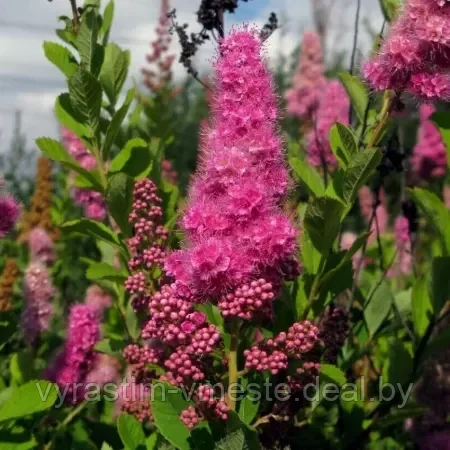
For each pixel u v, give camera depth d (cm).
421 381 44
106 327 58
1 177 44
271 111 32
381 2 42
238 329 31
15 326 46
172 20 50
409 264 73
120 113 43
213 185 30
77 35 45
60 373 47
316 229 35
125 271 45
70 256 90
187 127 178
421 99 35
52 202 100
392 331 48
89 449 45
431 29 33
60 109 45
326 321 40
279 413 35
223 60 31
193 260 28
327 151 59
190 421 30
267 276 30
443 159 100
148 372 37
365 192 87
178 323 30
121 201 41
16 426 41
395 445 52
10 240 94
